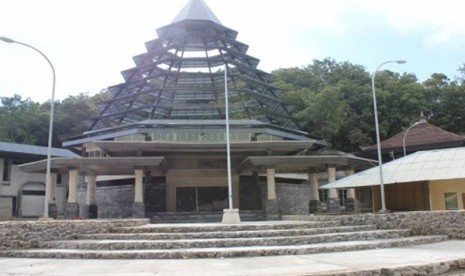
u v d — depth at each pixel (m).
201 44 43.22
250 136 39.00
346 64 83.25
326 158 34.12
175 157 38.88
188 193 39.12
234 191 39.41
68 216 31.97
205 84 42.78
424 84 78.44
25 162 49.53
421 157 31.19
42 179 50.53
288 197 42.69
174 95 41.94
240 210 37.38
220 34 44.81
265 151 38.44
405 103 72.31
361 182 31.55
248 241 17.53
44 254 16.08
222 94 41.88
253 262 13.57
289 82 76.94
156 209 38.56
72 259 15.34
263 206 38.97
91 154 41.50
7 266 13.59
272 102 43.94
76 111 74.69
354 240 19.02
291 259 14.04
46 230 18.48
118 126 39.31
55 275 11.47
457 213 20.84
